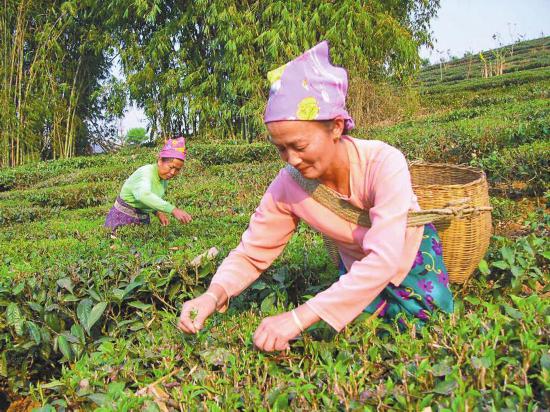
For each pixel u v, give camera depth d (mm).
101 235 5500
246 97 17609
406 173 2174
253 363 2305
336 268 3494
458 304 2617
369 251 2117
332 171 2238
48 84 19906
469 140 8789
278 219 2492
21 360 3455
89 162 16859
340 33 16094
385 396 1885
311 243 4027
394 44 17234
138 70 19281
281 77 1987
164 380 2285
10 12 18891
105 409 2004
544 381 1755
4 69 18906
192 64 18734
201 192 9344
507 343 2076
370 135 12773
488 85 28688
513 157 6883
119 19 19188
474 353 2021
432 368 1948
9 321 3225
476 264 2865
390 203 2125
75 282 3512
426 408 1791
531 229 4516
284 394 1940
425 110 22453
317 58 2016
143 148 19422
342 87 2066
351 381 1973
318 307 2078
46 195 11047
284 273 3314
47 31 19312
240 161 13898
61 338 2900
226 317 2834
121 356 2498
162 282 3344
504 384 1862
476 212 2674
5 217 9484
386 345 2188
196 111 18547
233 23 16531
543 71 30047
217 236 5090
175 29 18125
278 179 2461
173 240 4969
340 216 2350
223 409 2014
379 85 18047
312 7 16516
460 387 1801
